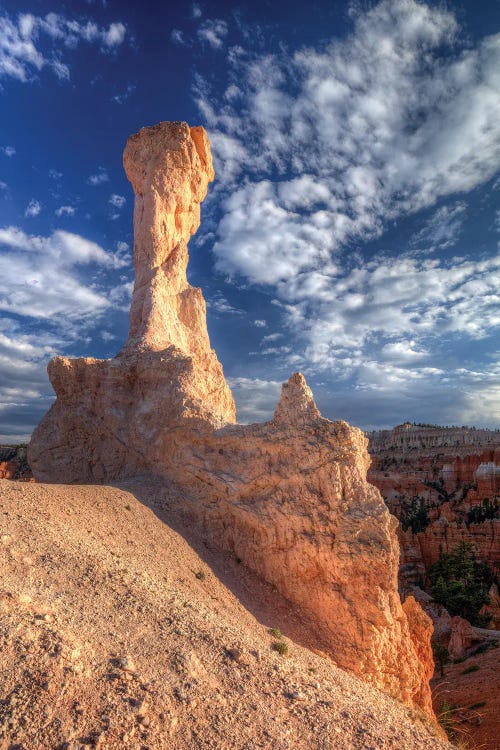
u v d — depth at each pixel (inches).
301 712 466.3
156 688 425.7
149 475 1049.5
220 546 901.2
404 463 6466.5
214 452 983.0
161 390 1128.2
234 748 391.9
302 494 847.1
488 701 1261.1
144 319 1296.8
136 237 1434.5
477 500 4778.5
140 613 533.6
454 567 3284.9
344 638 757.9
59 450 1187.9
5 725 344.5
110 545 713.0
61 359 1206.3
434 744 487.5
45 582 531.5
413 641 959.0
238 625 646.5
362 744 445.7
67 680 392.8
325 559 795.4
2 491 741.3
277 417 938.7
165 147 1422.2
